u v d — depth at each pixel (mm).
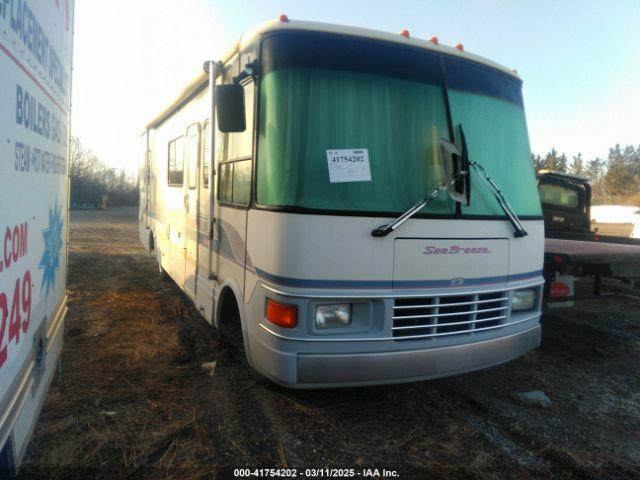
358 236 3354
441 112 3801
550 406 4180
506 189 4039
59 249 3453
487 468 3229
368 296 3375
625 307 7797
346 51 3602
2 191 2006
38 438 3377
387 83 3666
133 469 3072
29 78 2418
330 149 3432
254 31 3758
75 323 6039
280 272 3332
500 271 3881
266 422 3725
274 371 3396
